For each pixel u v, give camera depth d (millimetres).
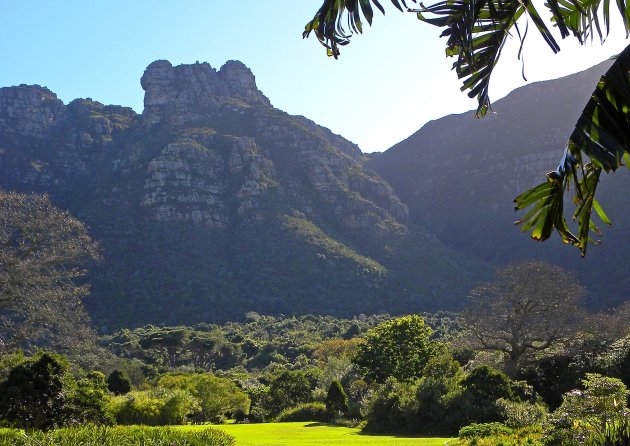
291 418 31031
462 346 32938
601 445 6027
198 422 31016
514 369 28500
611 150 3238
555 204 3527
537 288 30047
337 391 30859
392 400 22578
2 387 15109
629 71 3211
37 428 14273
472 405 19922
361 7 3408
